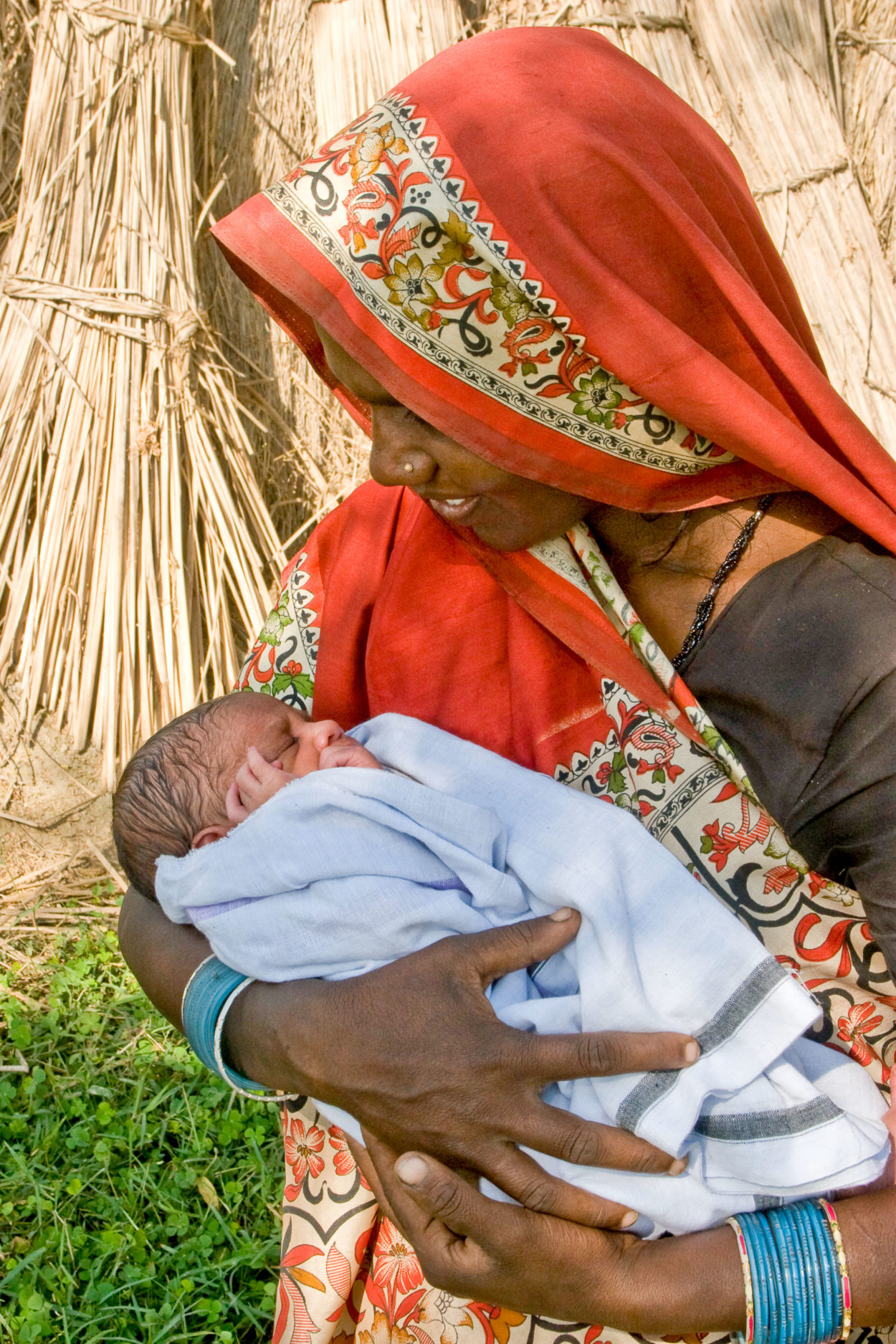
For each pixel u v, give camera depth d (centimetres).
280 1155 249
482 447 122
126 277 340
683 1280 120
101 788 341
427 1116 123
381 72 335
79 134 340
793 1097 127
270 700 164
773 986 126
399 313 119
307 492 411
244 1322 216
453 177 115
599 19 327
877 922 123
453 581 149
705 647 128
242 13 387
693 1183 125
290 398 407
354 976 132
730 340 119
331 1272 157
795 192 337
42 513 344
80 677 343
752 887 132
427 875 139
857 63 410
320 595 163
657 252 115
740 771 127
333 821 142
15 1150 246
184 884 147
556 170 113
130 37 340
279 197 123
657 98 121
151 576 341
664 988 129
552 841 135
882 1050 135
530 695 144
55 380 340
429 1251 125
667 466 124
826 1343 123
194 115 385
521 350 117
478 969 127
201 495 353
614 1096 126
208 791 160
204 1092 262
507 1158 122
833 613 120
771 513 126
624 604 130
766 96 341
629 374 115
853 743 119
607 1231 124
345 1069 126
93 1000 292
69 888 330
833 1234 121
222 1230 230
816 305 334
